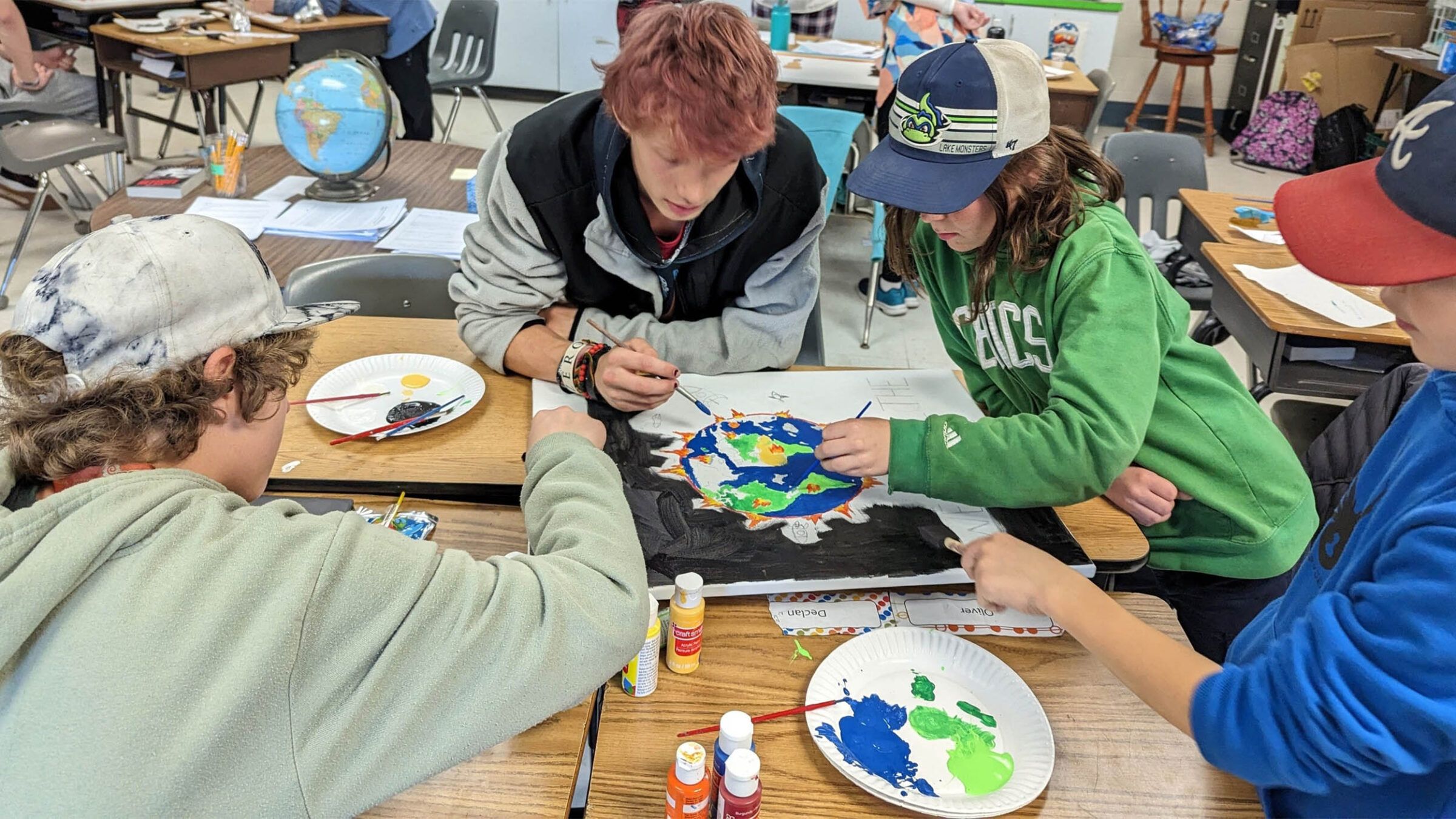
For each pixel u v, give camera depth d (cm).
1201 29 606
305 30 412
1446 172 64
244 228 212
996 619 105
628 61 108
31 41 432
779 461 125
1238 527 128
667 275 146
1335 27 598
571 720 90
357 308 83
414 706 67
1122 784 87
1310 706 67
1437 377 79
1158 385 119
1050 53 518
